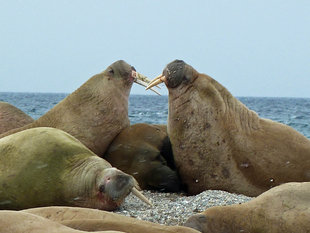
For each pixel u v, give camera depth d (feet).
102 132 140.46
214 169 122.42
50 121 142.51
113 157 136.77
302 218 79.15
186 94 124.77
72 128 139.44
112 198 98.58
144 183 131.75
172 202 109.81
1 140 109.81
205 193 116.37
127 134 139.54
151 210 100.78
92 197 99.96
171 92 126.62
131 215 97.25
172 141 126.93
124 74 145.38
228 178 121.49
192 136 123.65
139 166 132.05
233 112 124.26
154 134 136.56
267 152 121.19
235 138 121.49
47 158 104.01
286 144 122.72
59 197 101.19
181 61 127.13
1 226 47.16
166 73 125.90
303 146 123.54
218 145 121.80
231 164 121.08
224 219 81.10
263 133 124.06
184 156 125.29
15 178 102.47
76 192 100.68
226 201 106.73
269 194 84.58
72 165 103.96
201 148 122.93
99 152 140.15
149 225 67.05
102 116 141.08
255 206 82.53
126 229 61.87
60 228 47.52
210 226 80.12
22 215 48.98
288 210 80.84
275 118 541.34
